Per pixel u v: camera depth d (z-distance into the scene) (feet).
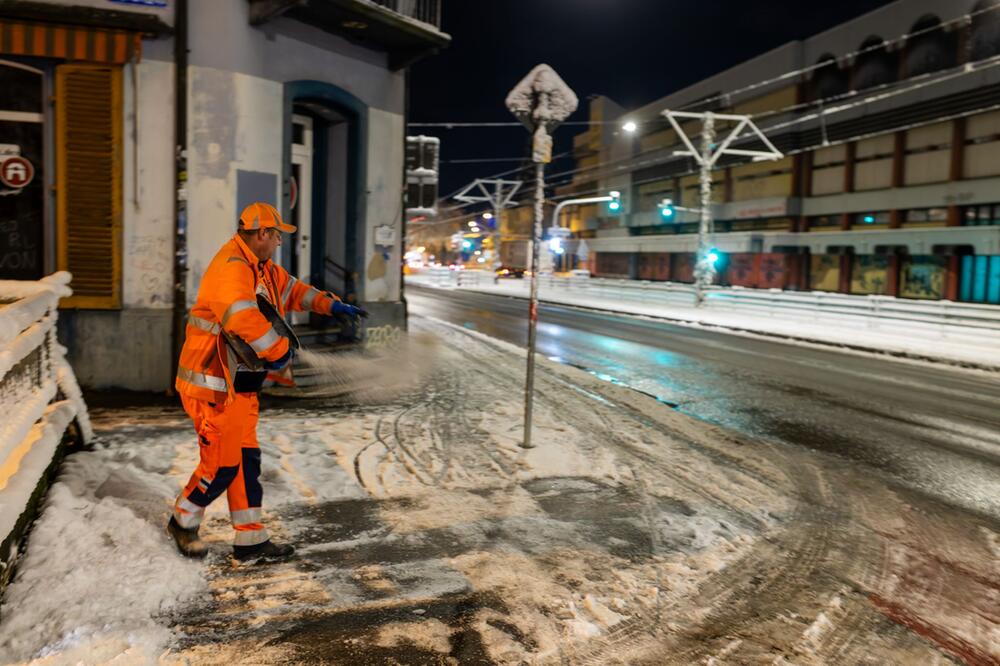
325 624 10.93
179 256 25.93
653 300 96.27
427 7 34.45
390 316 35.37
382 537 14.30
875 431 26.17
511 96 20.31
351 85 32.55
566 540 14.61
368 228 34.27
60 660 9.27
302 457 18.99
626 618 11.66
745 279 145.79
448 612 11.48
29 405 13.29
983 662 10.85
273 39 28.30
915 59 115.34
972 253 102.37
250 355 11.92
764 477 19.83
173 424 21.54
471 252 265.75
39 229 25.22
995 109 101.65
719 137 160.66
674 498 17.58
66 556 11.76
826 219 133.90
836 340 55.62
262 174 27.94
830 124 129.90
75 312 25.38
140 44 24.79
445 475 18.26
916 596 13.01
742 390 33.83
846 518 16.97
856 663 10.71
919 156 114.32
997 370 43.45
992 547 15.48
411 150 49.32
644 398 30.48
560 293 120.67
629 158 197.47
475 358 39.60
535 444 21.58
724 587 12.98
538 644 10.69
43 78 24.73
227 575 12.32
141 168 25.66
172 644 10.12
